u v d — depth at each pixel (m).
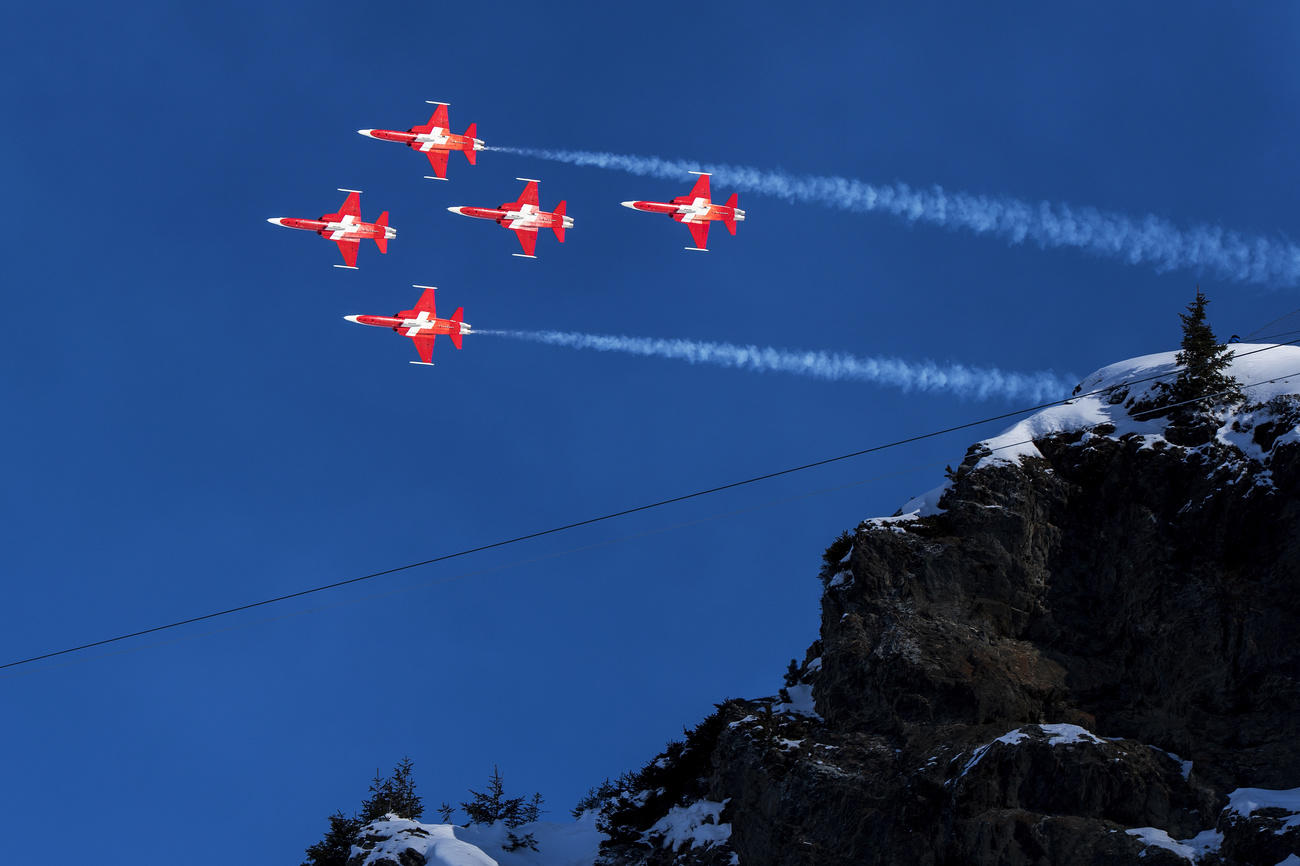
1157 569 88.19
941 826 78.25
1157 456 91.62
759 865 82.44
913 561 91.56
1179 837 76.56
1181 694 83.50
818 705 89.56
